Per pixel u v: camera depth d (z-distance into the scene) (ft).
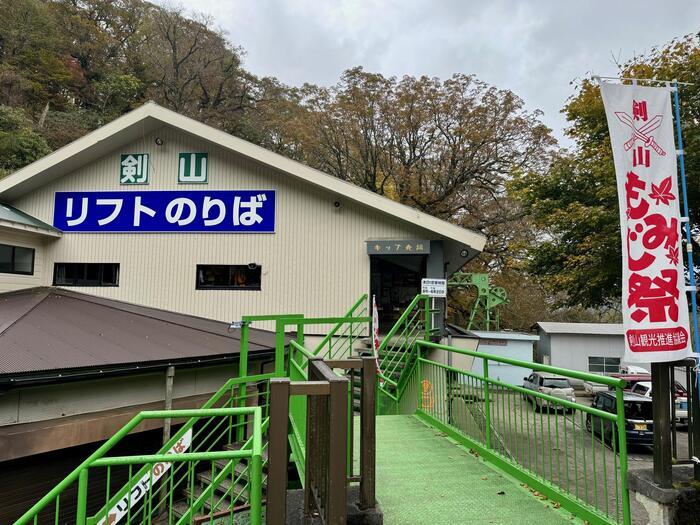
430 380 21.39
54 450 19.85
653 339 10.53
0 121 81.41
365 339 33.68
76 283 37.42
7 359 18.16
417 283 43.32
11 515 19.34
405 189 81.20
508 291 81.51
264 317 25.20
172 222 37.11
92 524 8.79
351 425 10.49
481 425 16.53
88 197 37.86
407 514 11.33
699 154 31.35
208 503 20.83
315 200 36.17
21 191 38.04
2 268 33.53
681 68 36.14
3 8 107.76
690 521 9.69
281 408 7.56
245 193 36.81
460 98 80.84
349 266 35.32
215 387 27.07
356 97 82.43
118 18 132.77
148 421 23.02
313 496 9.18
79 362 19.58
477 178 80.07
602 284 42.24
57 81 108.88
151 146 37.86
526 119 77.92
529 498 12.26
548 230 55.88
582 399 76.89
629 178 11.21
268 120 105.40
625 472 9.84
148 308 35.17
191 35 123.13
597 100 41.75
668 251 10.99
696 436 10.34
